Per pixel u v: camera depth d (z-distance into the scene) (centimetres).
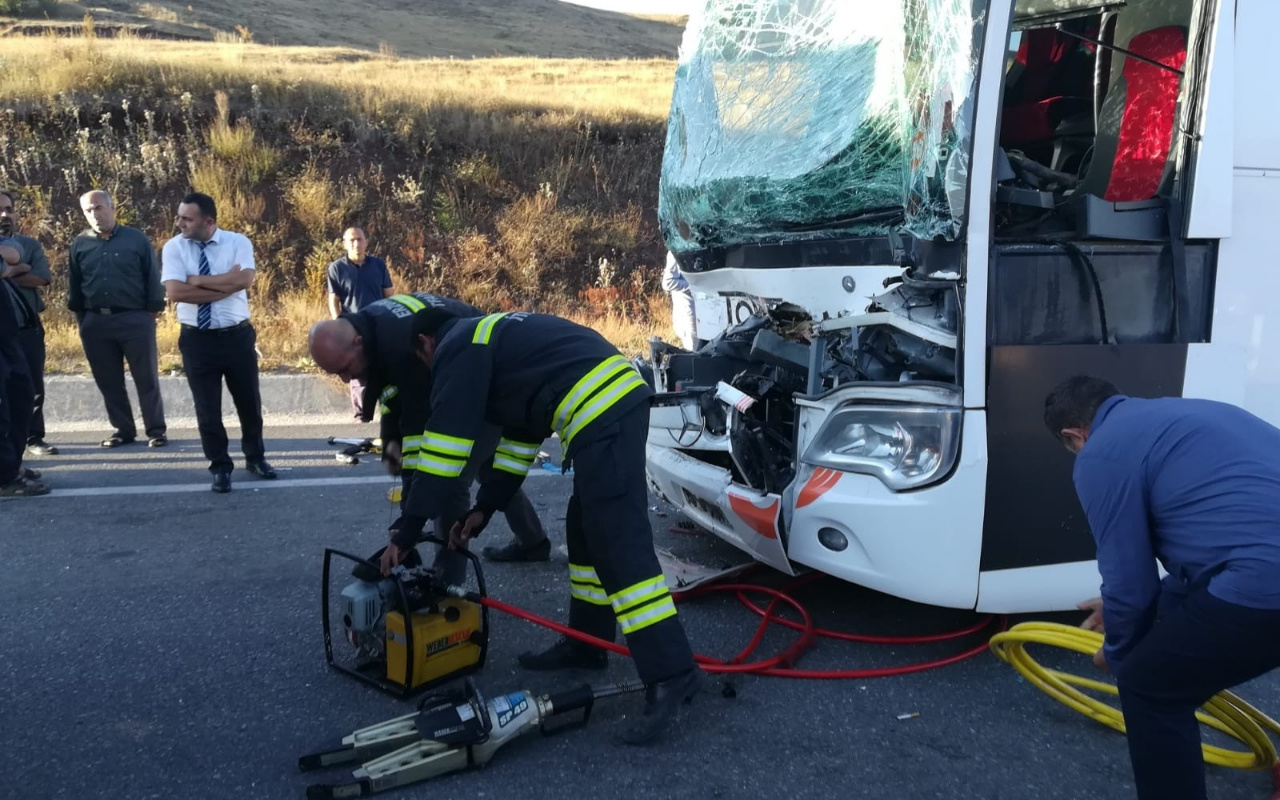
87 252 664
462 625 333
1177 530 232
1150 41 369
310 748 292
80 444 711
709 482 389
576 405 307
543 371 308
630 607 301
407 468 343
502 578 443
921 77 314
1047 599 332
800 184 371
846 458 337
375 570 331
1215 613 222
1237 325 341
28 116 1259
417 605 330
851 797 274
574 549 346
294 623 388
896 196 335
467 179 1357
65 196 1166
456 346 307
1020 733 310
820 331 360
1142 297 331
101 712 313
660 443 436
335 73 1761
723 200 416
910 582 321
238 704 320
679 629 304
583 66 2472
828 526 339
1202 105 326
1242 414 243
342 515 538
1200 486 230
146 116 1284
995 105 300
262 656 357
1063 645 306
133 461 657
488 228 1302
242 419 604
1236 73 331
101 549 474
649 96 1817
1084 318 323
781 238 388
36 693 325
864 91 351
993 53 298
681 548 482
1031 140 448
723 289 446
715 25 446
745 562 454
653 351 474
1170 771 236
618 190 1429
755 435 373
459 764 280
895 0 337
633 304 1232
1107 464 238
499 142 1440
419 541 329
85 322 675
